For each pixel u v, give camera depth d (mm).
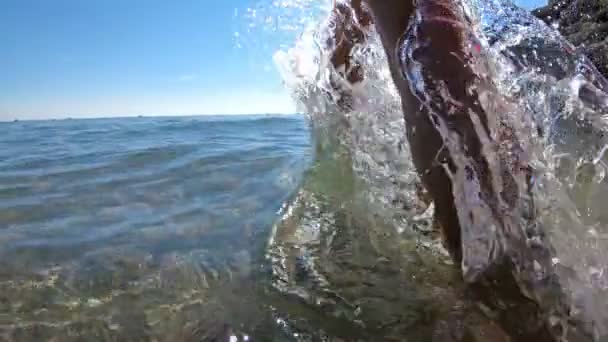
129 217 2338
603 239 1403
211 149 4066
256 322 1457
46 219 2332
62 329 1443
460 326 1379
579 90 1930
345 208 2188
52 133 6391
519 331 1296
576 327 1235
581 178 1754
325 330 1416
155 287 1666
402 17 1396
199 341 1385
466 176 1339
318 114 2762
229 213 2330
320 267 1746
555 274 1292
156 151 4035
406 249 1770
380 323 1433
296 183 2664
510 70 1834
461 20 1387
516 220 1321
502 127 1356
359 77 2285
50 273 1769
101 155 3959
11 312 1522
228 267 1787
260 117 7605
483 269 1382
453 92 1311
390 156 2004
